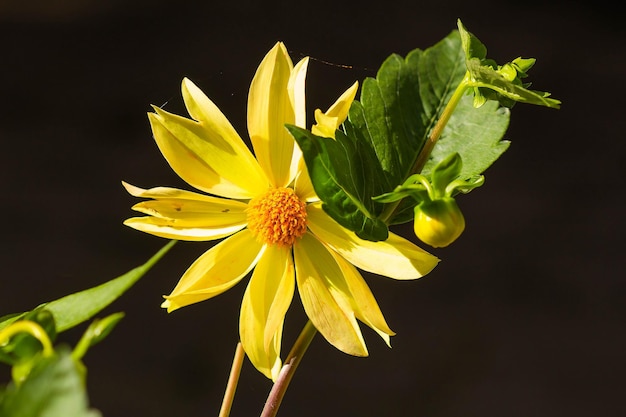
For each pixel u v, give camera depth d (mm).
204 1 2232
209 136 694
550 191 2133
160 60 2127
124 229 1857
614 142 2250
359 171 666
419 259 684
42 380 572
